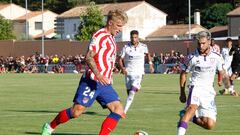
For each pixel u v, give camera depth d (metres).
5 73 99.62
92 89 18.69
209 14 169.38
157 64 91.69
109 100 18.75
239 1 173.38
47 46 119.44
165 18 167.62
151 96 42.84
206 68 19.47
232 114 30.20
